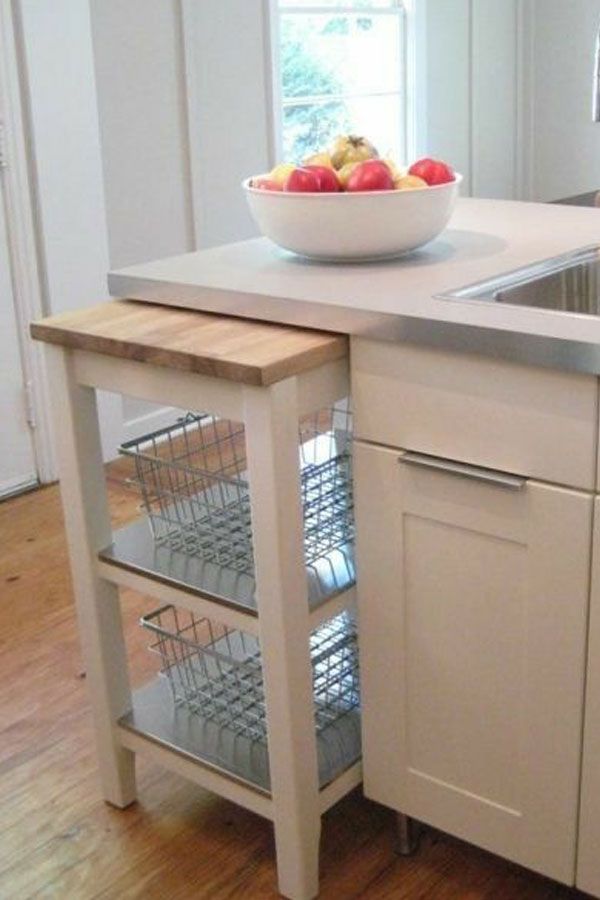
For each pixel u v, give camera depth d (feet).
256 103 13.38
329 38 14.80
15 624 8.94
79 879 6.25
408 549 5.47
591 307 6.36
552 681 5.15
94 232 11.67
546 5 17.58
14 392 11.32
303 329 5.51
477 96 17.20
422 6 15.72
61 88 11.10
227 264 6.39
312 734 5.71
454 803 5.74
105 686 6.52
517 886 6.01
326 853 6.31
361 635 5.81
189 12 12.31
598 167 17.76
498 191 18.11
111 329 5.74
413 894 5.99
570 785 5.24
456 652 5.46
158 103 12.25
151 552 6.26
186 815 6.70
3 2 10.54
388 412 5.32
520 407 4.86
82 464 6.15
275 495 5.20
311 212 5.93
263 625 5.50
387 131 15.99
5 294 11.07
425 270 5.95
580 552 4.86
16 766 7.21
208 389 5.43
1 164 10.80
